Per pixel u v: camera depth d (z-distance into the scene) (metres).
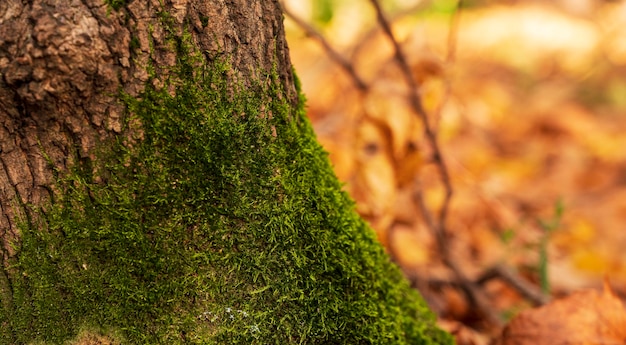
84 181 1.18
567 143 3.10
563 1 4.41
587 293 1.34
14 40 1.14
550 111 3.41
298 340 1.21
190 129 1.19
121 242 1.19
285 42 1.23
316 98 2.21
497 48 4.11
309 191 1.22
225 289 1.20
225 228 1.20
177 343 1.20
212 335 1.20
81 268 1.19
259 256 1.21
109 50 1.16
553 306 1.33
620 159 2.89
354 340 1.22
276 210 1.21
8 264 1.19
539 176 2.78
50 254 1.19
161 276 1.19
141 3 1.16
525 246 1.62
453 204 2.14
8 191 1.18
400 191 1.60
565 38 4.16
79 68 1.15
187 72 1.18
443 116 2.03
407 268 1.59
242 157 1.20
